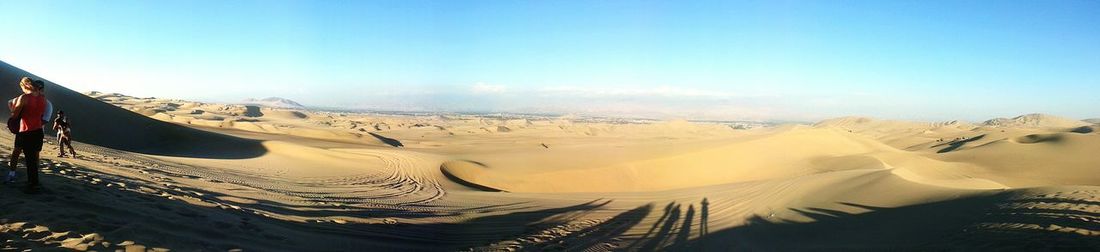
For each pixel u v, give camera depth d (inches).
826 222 430.3
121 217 229.1
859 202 519.8
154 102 4414.4
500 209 514.6
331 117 5319.9
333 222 336.2
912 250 291.6
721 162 1376.7
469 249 316.5
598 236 388.5
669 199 637.9
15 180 247.8
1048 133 2198.6
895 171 869.2
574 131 4837.6
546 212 509.7
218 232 245.9
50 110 248.5
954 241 294.2
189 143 1267.2
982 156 1785.2
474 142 2726.4
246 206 333.7
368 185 706.2
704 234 408.8
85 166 368.5
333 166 1003.3
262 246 241.8
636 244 366.0
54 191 243.8
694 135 4899.1
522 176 1230.9
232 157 1087.6
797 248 342.0
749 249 347.6
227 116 3969.0
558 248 338.6
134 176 375.6
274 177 658.2
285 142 1451.8
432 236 343.3
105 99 4141.2
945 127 5994.1
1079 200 348.8
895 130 6565.0
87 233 199.2
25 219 198.2
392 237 320.2
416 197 595.5
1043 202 355.6
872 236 351.6
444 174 1098.7
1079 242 252.5
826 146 1590.8
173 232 227.0
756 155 1433.3
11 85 1025.5
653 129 5590.6
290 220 317.1
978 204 400.2
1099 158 1610.5
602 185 1234.0
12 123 236.4
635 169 1317.7
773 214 488.1
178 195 317.7
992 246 269.1
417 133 3479.3
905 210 442.3
